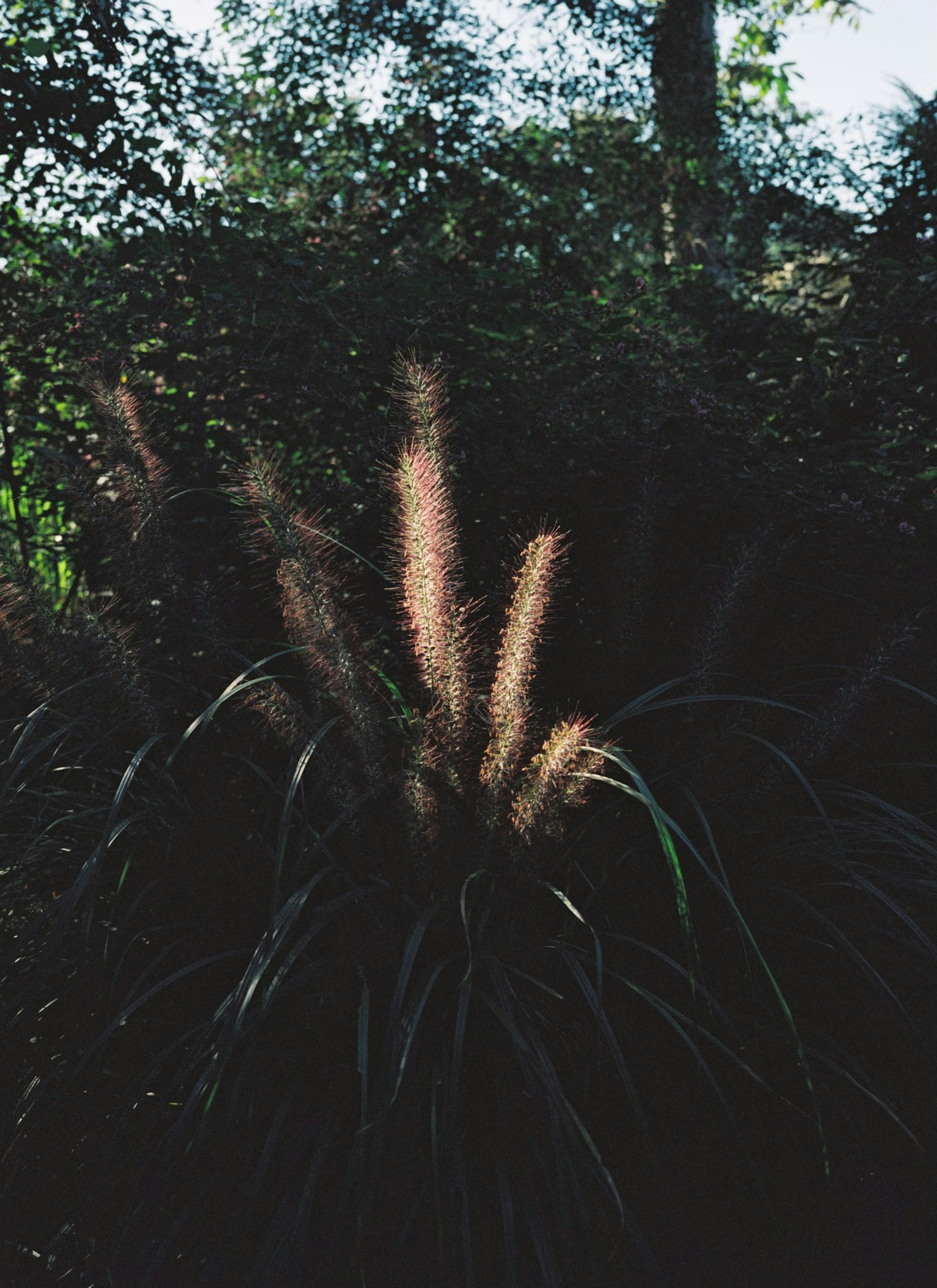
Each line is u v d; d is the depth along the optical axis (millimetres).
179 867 2111
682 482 2992
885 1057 2059
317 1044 1909
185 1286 1803
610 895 2125
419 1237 1791
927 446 3467
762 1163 1979
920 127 4730
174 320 3354
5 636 2125
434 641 1932
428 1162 1805
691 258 6152
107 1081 1977
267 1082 1836
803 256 4938
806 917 2139
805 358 3658
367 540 3043
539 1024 1902
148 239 3375
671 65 6168
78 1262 1920
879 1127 2041
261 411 3361
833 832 1905
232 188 4094
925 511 3125
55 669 2184
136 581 2250
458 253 5234
